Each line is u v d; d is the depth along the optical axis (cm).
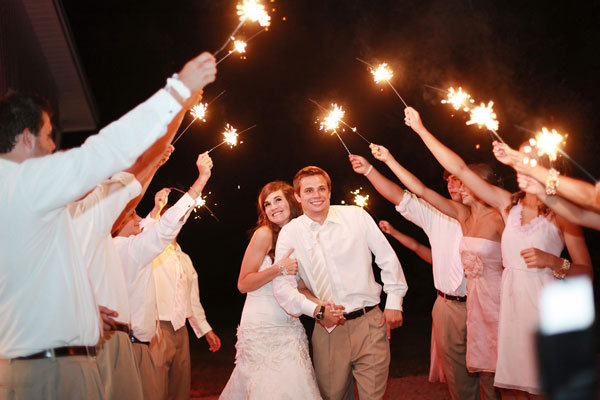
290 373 383
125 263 325
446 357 461
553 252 346
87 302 224
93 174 196
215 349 538
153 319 343
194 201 335
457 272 452
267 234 416
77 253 226
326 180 408
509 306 352
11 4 898
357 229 405
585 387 80
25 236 205
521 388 341
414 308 1490
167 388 461
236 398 400
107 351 247
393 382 704
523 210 356
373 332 393
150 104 198
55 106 1323
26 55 1011
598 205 279
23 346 210
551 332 81
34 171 201
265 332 393
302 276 408
